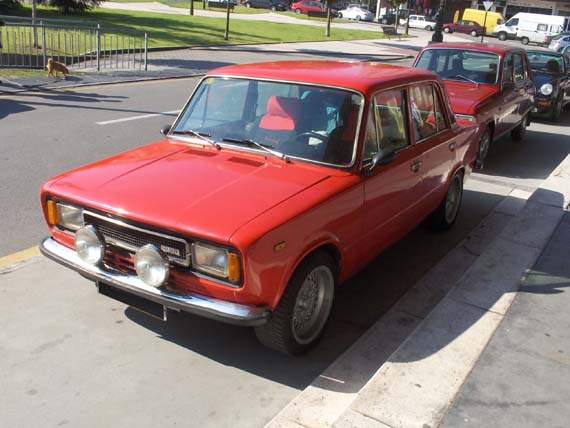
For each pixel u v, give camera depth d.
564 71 14.48
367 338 4.12
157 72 17.25
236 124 4.38
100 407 3.30
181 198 3.53
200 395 3.46
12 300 4.38
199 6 51.44
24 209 6.20
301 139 4.11
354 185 3.95
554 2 69.88
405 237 6.16
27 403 3.30
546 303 4.56
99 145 8.94
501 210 7.15
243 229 3.21
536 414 3.27
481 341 3.96
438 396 3.37
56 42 20.08
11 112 10.88
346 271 4.19
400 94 4.72
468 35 55.44
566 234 6.03
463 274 5.04
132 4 46.56
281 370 3.76
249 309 3.30
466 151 6.27
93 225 3.71
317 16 57.06
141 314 4.29
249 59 22.30
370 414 3.19
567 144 11.57
